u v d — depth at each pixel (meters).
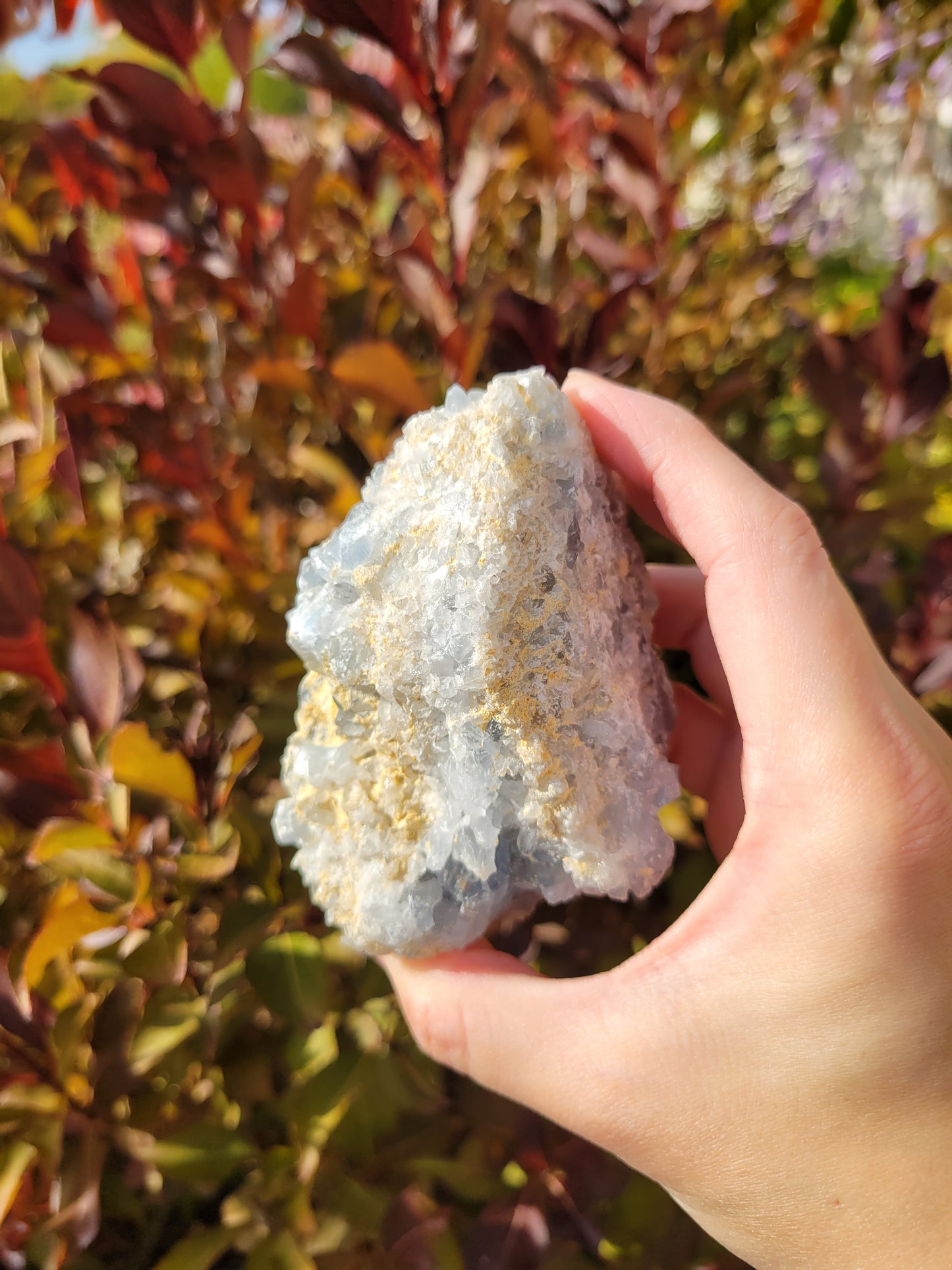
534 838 0.13
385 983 0.17
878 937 0.12
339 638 0.13
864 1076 0.12
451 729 0.12
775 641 0.12
